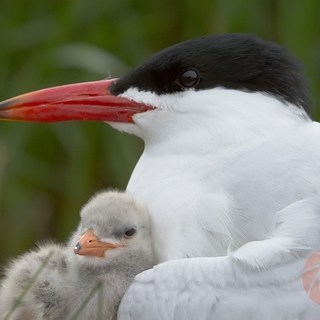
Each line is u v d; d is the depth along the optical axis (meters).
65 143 10.83
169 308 6.23
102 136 10.84
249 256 6.19
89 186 10.84
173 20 11.04
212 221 6.70
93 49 10.70
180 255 6.77
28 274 7.00
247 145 7.10
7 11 11.05
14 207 10.75
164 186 7.13
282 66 7.29
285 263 6.17
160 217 7.01
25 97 7.91
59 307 6.89
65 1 10.70
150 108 7.51
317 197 6.45
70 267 7.05
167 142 7.41
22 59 11.03
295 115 7.25
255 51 7.30
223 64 7.28
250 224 6.57
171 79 7.40
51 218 11.07
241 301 6.11
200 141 7.22
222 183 6.83
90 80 10.82
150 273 6.43
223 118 7.21
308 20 10.73
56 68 10.75
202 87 7.31
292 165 6.71
